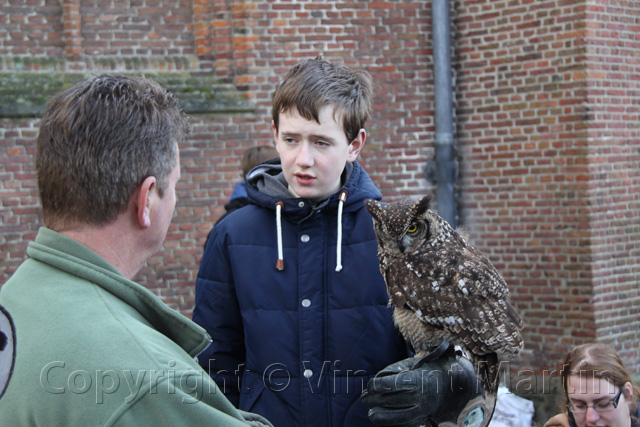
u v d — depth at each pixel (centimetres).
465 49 762
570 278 709
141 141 151
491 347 228
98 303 142
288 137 228
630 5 709
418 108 763
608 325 705
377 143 757
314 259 236
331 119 223
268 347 230
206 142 718
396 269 236
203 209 721
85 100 149
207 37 727
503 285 241
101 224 150
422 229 241
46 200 151
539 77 716
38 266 148
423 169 768
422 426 215
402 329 241
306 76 226
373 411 207
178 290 720
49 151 149
